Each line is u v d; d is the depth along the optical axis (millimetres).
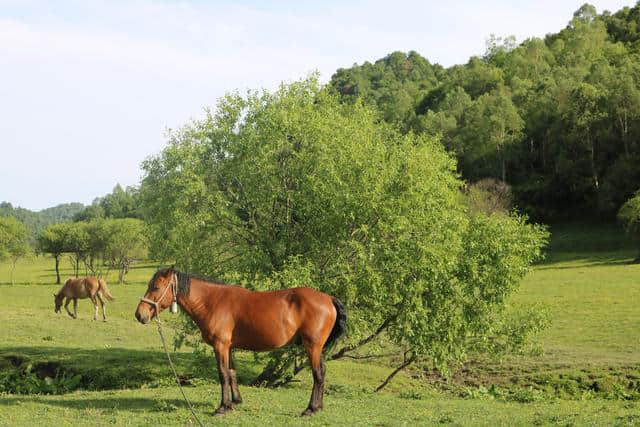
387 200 18594
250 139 20219
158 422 11352
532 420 11625
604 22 183875
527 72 153000
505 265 19453
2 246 78938
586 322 34031
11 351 24031
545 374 23141
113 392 15000
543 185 101312
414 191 18938
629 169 90188
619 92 100062
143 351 24766
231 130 21172
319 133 20203
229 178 20859
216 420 11305
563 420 11523
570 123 106000
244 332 11969
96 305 35312
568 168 99938
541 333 31594
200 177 19922
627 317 34625
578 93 106000
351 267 19234
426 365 25188
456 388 22312
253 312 11906
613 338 29422
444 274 18438
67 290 35781
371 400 14266
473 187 86250
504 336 20984
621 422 11109
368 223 19188
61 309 43219
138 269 99312
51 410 12680
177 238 19953
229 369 12344
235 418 11469
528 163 111000
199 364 21078
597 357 25328
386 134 23266
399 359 26172
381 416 11930
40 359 22406
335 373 23672
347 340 18969
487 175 109250
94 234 76188
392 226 18469
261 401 13430
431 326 18609
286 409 12500
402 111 141250
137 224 74938
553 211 97938
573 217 96438
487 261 19797
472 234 20172
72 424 11250
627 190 89312
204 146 20797
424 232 19172
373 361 26000
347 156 19625
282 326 11836
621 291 45031
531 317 20547
